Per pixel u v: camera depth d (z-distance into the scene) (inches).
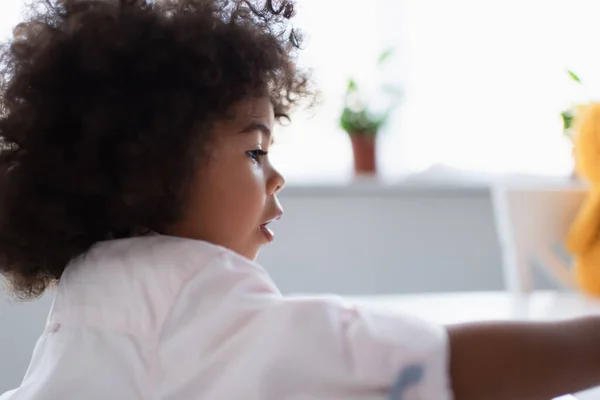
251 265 18.0
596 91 66.8
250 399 14.9
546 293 41.3
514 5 69.2
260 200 19.8
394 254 63.3
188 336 16.3
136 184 18.1
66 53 18.4
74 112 18.1
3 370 54.1
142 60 18.2
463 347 15.0
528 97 69.8
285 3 24.1
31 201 18.7
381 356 15.0
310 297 16.7
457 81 69.7
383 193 62.9
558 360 15.0
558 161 69.7
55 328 19.4
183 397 15.8
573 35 69.4
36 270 21.0
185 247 17.9
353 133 64.7
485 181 66.8
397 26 68.2
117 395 16.5
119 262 18.2
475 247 64.6
